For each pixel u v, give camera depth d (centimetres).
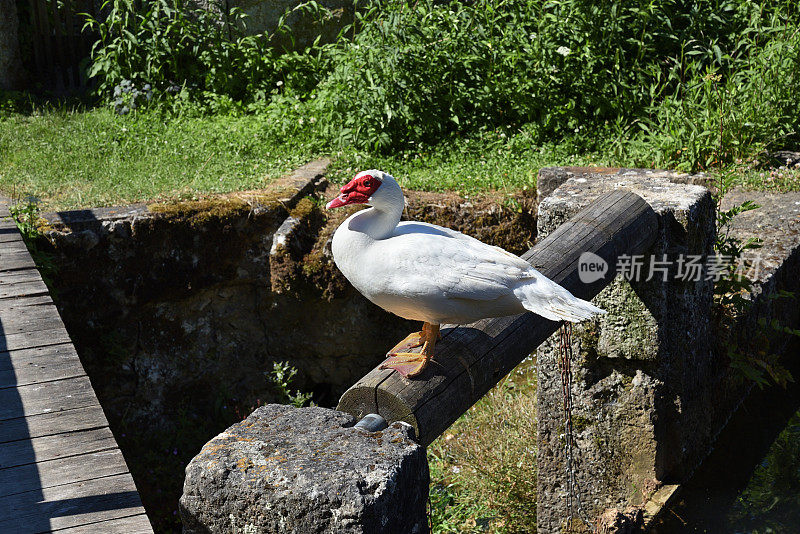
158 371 678
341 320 693
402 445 233
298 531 213
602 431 447
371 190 280
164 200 684
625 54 908
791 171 742
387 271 277
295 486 213
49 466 330
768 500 440
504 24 917
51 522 293
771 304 552
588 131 866
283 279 668
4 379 405
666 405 440
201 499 228
